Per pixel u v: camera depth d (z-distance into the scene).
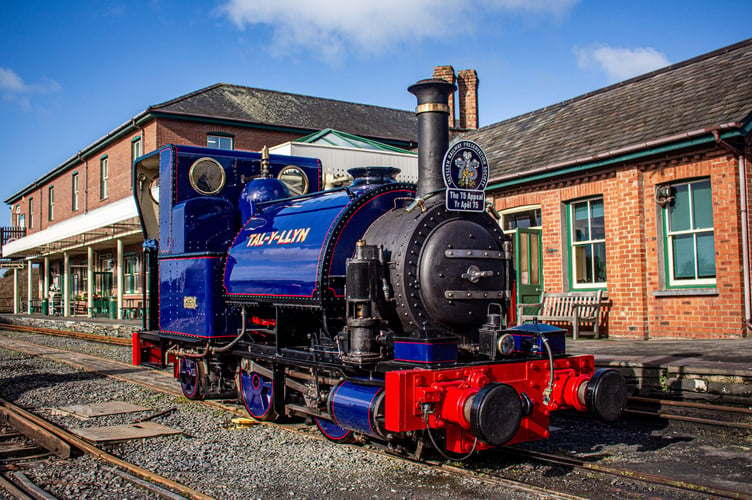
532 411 5.77
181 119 23.97
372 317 5.89
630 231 12.19
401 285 5.91
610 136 13.02
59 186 34.62
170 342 9.72
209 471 5.66
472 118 26.31
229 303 8.10
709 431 6.87
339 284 6.43
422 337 5.39
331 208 6.89
